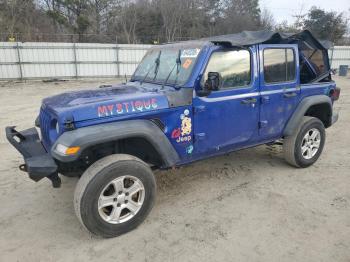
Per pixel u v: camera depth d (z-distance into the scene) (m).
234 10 42.06
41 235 3.40
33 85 17.58
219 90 3.83
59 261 3.01
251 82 4.13
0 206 3.97
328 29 38.38
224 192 4.28
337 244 3.17
